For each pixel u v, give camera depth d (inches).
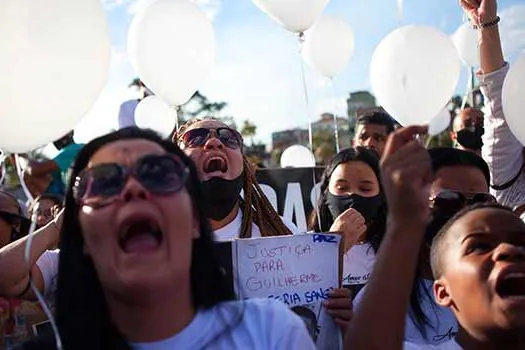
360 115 184.1
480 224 69.2
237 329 61.2
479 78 114.8
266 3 121.9
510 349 67.1
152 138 65.1
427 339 85.0
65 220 64.6
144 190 58.5
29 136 79.0
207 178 104.3
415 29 108.1
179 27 123.3
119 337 60.3
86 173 60.5
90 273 62.9
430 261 79.6
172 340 59.4
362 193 110.2
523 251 65.4
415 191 55.1
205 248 65.2
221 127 107.9
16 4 74.3
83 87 78.8
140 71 126.4
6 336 90.6
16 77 74.5
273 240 86.3
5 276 86.9
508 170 114.3
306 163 240.4
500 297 64.8
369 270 106.6
